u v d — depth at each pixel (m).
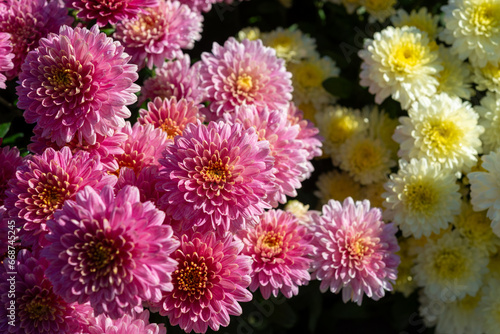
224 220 0.32
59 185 0.32
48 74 0.33
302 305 0.44
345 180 0.46
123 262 0.30
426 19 0.46
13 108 0.40
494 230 0.39
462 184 0.43
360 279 0.37
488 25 0.42
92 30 0.33
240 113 0.36
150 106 0.37
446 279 0.41
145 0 0.37
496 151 0.41
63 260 0.30
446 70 0.44
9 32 0.37
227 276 0.32
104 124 0.33
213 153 0.32
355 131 0.45
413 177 0.40
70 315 0.32
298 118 0.40
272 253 0.35
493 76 0.43
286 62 0.47
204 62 0.40
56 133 0.33
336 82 0.46
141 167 0.34
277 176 0.35
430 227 0.40
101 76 0.32
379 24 0.49
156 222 0.30
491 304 0.42
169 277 0.30
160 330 0.34
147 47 0.39
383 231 0.38
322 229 0.37
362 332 0.48
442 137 0.40
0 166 0.35
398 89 0.42
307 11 0.54
